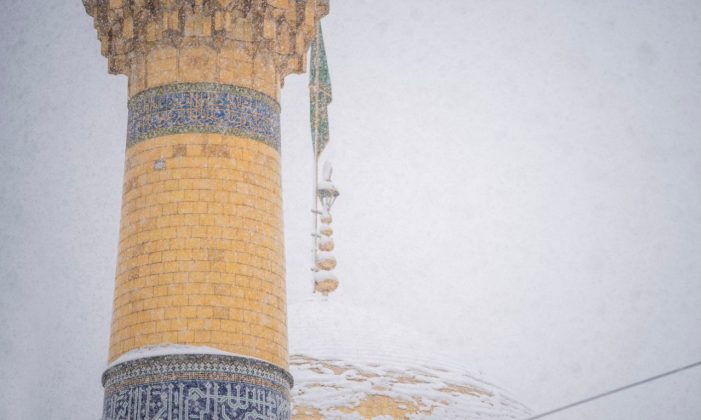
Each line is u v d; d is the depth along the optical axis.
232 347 20.30
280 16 22.69
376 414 31.53
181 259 20.61
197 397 19.84
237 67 22.14
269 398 20.36
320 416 31.19
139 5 22.12
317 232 36.53
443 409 32.16
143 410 19.84
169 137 21.41
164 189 21.08
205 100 21.69
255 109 22.03
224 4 21.97
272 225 21.45
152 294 20.48
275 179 21.86
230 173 21.28
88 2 22.95
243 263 20.84
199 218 20.89
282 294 21.28
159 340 20.20
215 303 20.44
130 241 21.03
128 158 21.75
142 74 22.12
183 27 21.98
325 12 23.38
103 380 20.86
